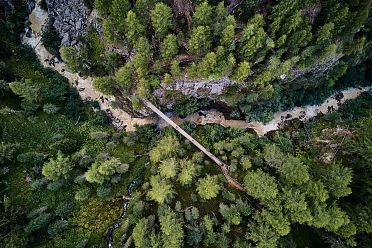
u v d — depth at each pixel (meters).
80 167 48.75
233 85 49.25
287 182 42.56
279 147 51.03
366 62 56.31
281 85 51.31
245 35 41.31
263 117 52.94
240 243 42.53
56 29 54.22
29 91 48.81
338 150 49.00
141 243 41.19
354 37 49.53
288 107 54.66
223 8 39.84
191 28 43.78
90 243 46.12
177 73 44.81
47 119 51.62
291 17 41.25
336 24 44.47
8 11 54.28
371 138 43.91
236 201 44.72
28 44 54.88
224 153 49.28
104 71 52.25
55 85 52.88
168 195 45.03
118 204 48.41
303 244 44.72
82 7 50.81
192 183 47.34
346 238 40.66
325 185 41.56
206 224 43.16
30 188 47.03
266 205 42.66
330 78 53.47
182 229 43.03
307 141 52.44
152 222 43.75
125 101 51.59
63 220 46.00
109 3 42.81
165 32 43.09
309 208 40.50
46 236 45.41
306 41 44.19
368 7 43.47
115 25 43.84
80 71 51.19
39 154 47.81
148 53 43.34
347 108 55.50
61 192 47.78
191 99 51.75
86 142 51.38
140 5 40.59
